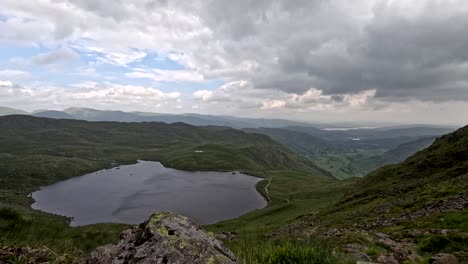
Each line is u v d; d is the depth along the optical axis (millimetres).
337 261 9898
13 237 10539
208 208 128125
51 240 11656
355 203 56750
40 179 195125
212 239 6844
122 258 6066
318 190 146250
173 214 7344
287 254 8945
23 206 128250
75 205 134125
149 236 6266
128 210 123812
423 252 16031
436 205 31188
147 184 186375
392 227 27344
